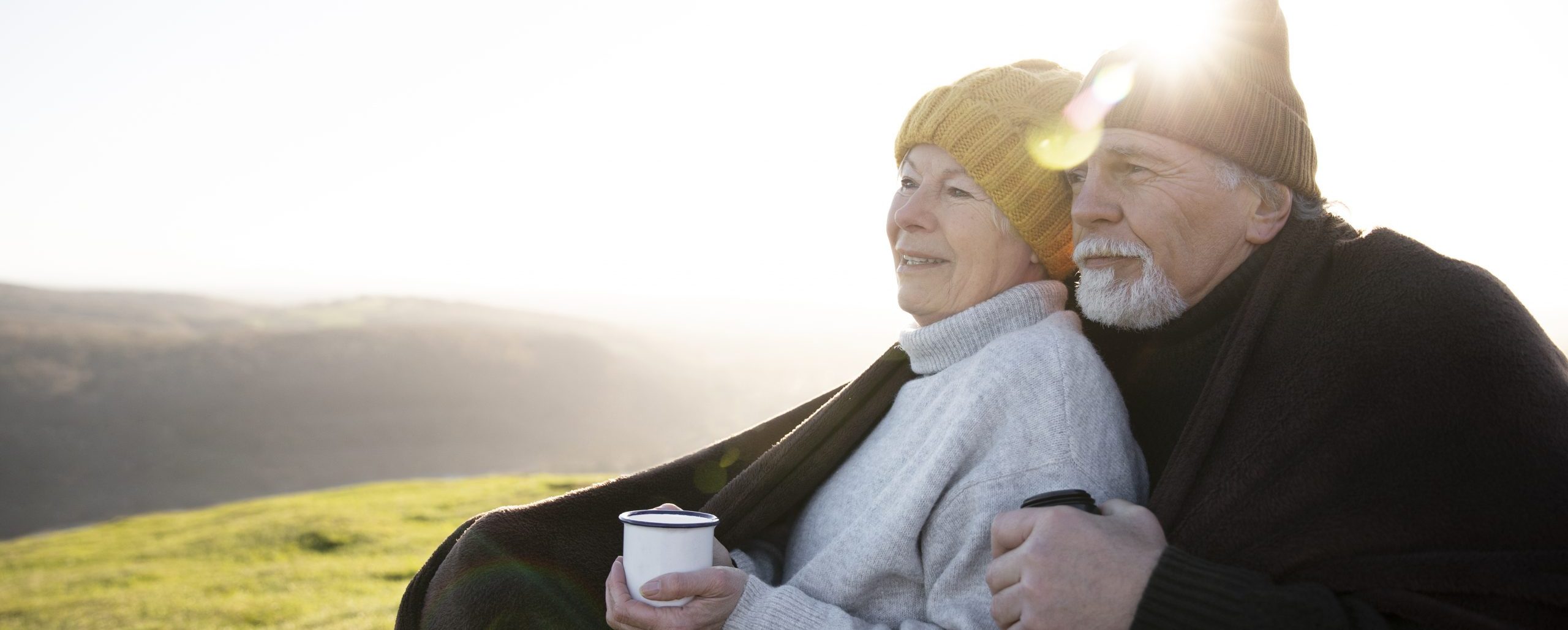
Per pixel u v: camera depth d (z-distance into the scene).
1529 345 1.42
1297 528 1.44
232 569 16.61
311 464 136.88
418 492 25.64
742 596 1.78
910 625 1.81
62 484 118.75
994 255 2.10
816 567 1.99
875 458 2.16
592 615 2.20
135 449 133.38
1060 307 2.16
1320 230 1.79
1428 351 1.44
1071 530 1.45
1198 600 1.34
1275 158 1.75
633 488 2.39
